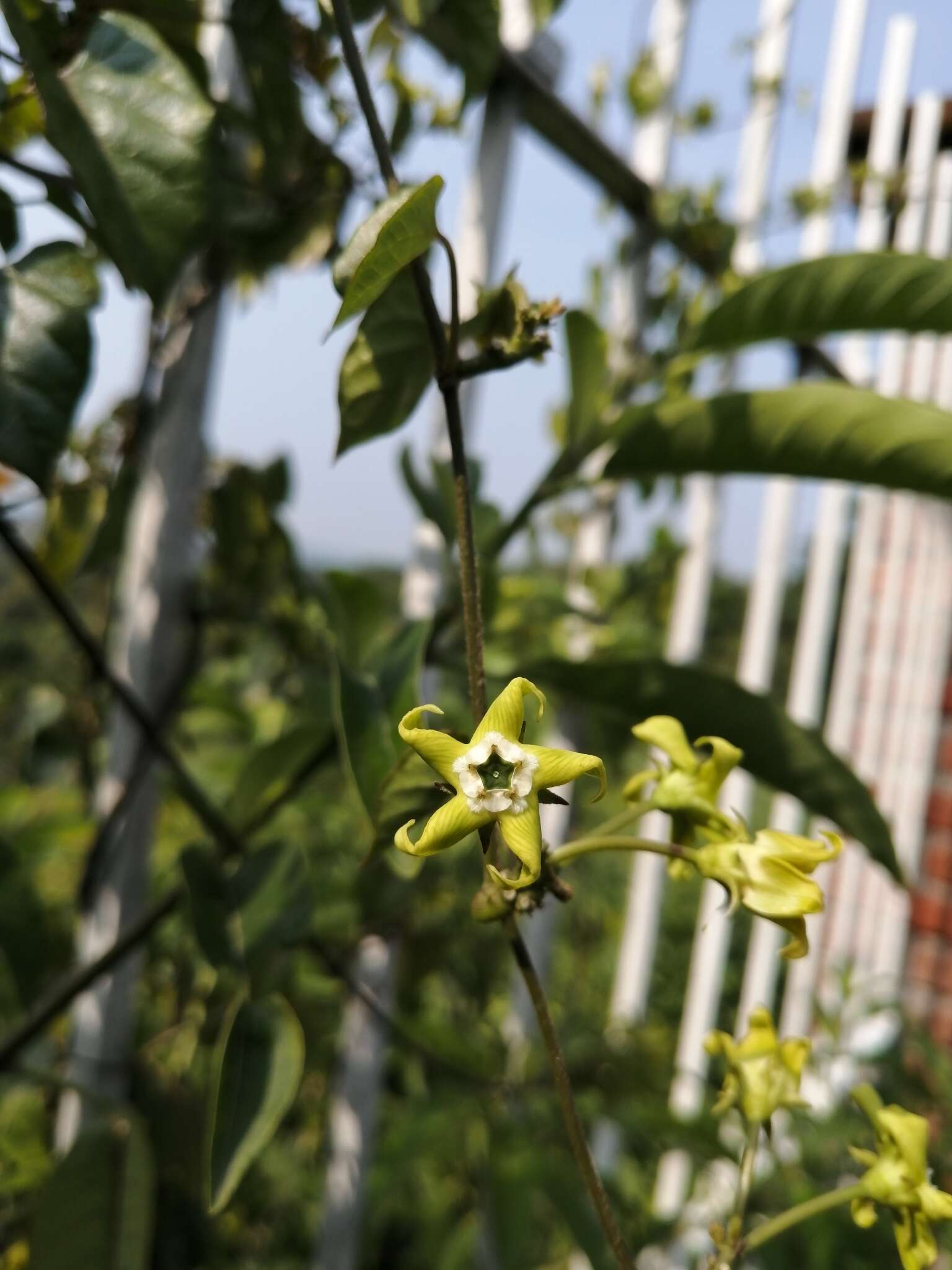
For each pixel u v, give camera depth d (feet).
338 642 1.21
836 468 1.21
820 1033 2.72
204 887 1.13
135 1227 1.17
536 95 1.66
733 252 2.18
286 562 1.45
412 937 1.89
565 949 3.57
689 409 1.21
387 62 1.36
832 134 2.51
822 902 0.90
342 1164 1.64
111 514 1.19
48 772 1.57
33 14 0.98
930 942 3.35
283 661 1.71
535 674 1.28
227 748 2.09
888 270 1.19
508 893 0.89
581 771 0.83
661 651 2.54
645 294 2.10
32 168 1.02
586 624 2.17
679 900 4.75
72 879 1.88
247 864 1.16
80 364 0.96
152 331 1.31
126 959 1.35
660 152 2.07
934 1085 2.53
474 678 0.91
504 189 1.61
